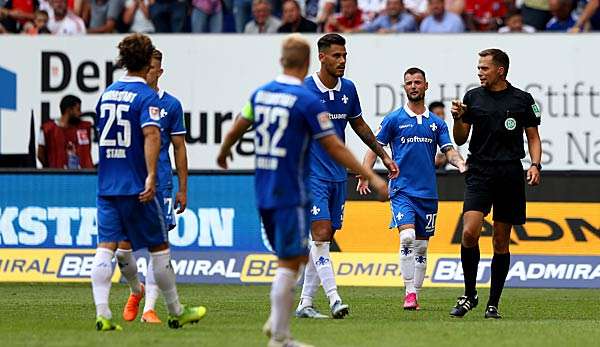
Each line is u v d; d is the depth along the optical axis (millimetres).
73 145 61094
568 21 67625
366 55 60219
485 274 53688
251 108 28031
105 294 32000
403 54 60188
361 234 54406
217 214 55312
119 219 31750
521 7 68375
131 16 68875
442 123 43188
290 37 27656
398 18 66500
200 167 61031
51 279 55312
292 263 27109
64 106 61062
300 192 27109
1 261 55750
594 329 33781
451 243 54000
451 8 67562
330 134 26969
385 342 29359
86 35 61031
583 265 53812
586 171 53938
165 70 60938
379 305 44156
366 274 54125
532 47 59875
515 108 37750
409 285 42375
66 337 30156
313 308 39000
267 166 27188
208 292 50375
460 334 31703
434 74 60094
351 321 36656
